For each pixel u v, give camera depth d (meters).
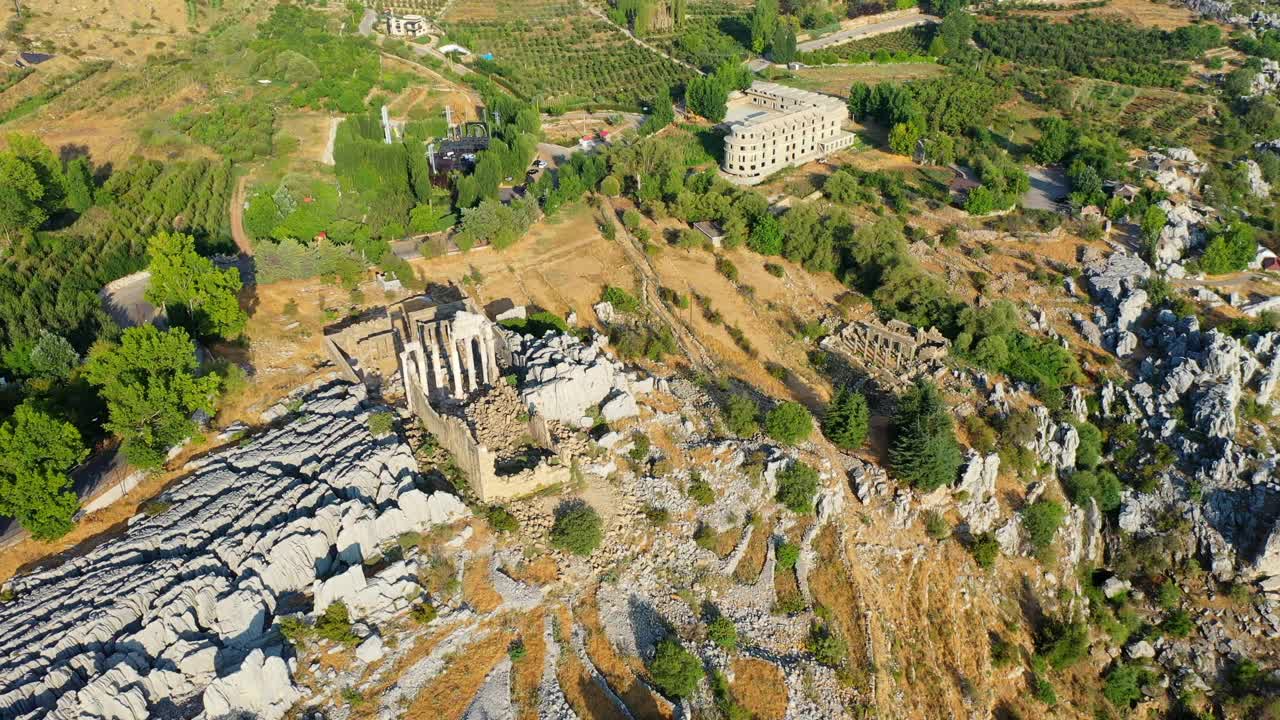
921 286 138.50
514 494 96.94
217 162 173.38
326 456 94.50
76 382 97.19
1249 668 106.25
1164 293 143.75
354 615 81.69
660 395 116.25
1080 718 101.25
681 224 158.62
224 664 74.56
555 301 135.12
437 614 83.88
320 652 78.06
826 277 149.12
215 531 83.94
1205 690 107.00
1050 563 110.31
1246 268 154.25
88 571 78.38
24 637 71.69
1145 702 105.88
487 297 133.38
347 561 86.19
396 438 99.06
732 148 182.75
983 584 105.00
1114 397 130.25
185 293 112.12
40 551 82.81
